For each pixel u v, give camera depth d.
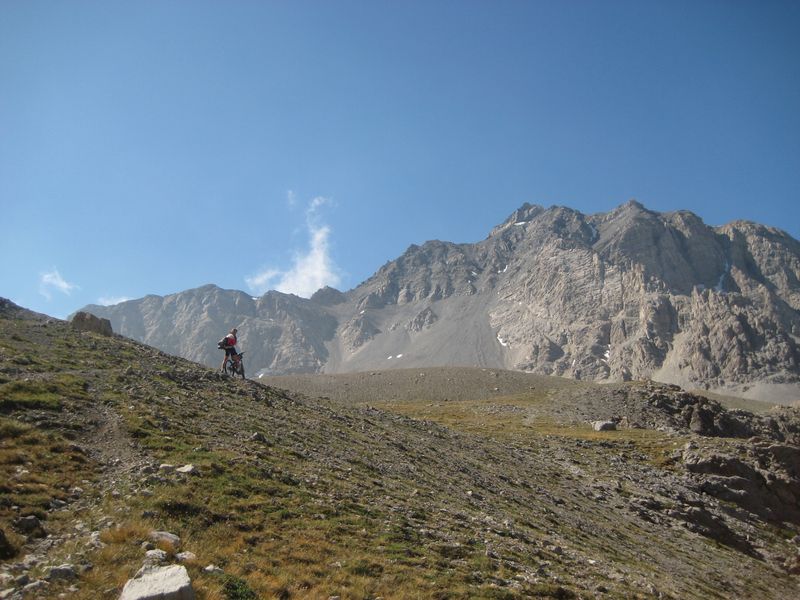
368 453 39.50
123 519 20.11
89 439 27.41
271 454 31.84
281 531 22.38
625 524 49.94
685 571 41.75
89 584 16.16
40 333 46.44
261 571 19.03
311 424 42.81
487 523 31.11
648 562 39.56
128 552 17.94
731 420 117.19
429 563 22.61
